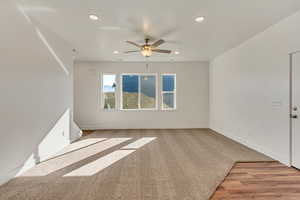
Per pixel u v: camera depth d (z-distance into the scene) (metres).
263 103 3.82
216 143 4.79
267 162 3.38
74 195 2.26
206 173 2.89
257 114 4.04
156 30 3.73
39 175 2.82
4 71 2.52
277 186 2.49
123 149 4.24
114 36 4.08
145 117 7.05
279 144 3.39
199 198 2.20
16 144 2.77
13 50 2.68
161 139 5.27
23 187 2.45
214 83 6.57
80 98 6.87
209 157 3.66
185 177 2.75
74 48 5.03
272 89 3.54
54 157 3.66
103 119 6.96
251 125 4.27
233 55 5.11
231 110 5.27
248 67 4.36
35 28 3.20
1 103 2.47
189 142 4.90
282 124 3.31
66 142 4.55
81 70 6.86
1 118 2.48
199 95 7.09
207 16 3.10
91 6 2.75
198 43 4.64
